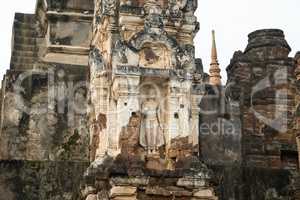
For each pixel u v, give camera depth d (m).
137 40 16.92
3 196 17.59
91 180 16.30
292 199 18.89
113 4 17.72
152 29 17.08
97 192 16.09
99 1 18.73
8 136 18.64
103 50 18.08
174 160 16.56
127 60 16.77
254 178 19.36
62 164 18.27
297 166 20.64
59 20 20.73
